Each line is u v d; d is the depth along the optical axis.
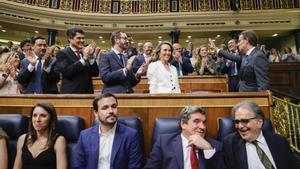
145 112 2.32
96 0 11.29
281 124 3.65
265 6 10.50
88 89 2.73
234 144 1.70
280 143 1.67
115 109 1.83
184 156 1.67
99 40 12.27
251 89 2.46
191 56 5.65
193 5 11.02
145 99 2.35
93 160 1.77
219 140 1.95
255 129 1.63
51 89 3.08
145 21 11.08
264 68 2.37
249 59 2.48
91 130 1.89
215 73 4.77
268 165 1.59
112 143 1.83
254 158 1.63
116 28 11.15
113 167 1.77
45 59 2.99
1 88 2.96
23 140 1.92
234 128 1.93
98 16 11.02
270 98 2.21
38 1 10.53
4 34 11.64
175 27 10.91
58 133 2.00
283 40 11.77
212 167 1.59
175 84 2.79
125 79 2.55
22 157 1.87
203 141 1.61
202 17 10.73
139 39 12.07
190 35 11.42
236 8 10.45
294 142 3.56
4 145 1.91
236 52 4.27
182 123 1.72
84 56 2.60
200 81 4.52
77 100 2.42
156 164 1.70
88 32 11.22
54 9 10.70
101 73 2.54
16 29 10.87
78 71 2.58
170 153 1.68
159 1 11.28
